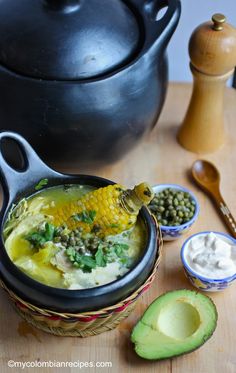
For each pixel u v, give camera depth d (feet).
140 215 1.91
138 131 2.23
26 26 2.06
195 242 2.09
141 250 1.84
